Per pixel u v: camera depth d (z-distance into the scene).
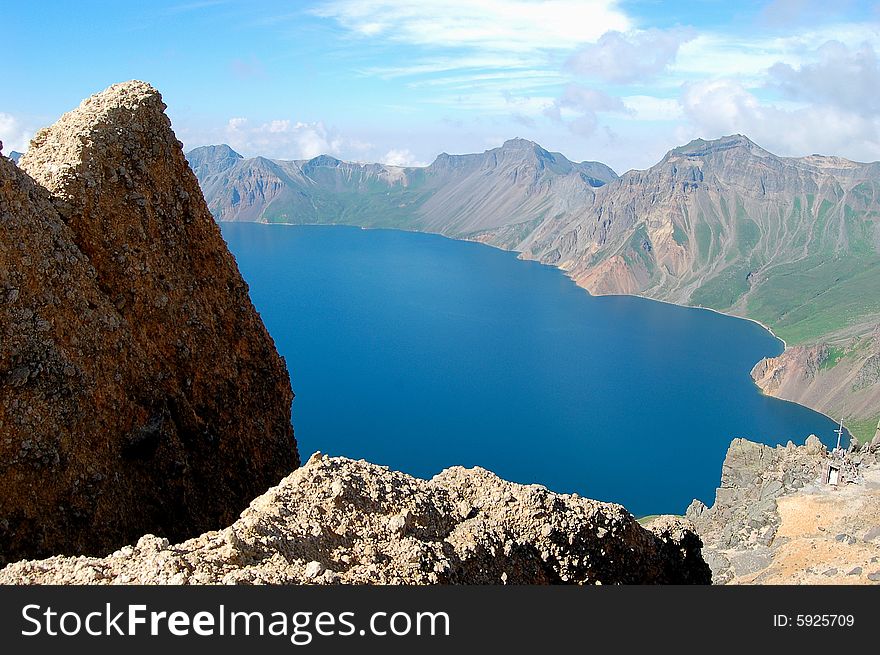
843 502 70.69
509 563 24.39
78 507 24.22
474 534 24.38
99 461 25.80
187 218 35.41
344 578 19.12
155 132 34.28
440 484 28.73
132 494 27.03
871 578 52.16
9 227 25.39
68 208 29.02
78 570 17.45
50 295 26.06
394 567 20.72
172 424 30.33
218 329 35.38
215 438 32.88
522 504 27.17
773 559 63.44
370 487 24.91
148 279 31.56
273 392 38.41
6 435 22.92
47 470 23.66
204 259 35.97
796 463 86.75
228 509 32.44
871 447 88.94
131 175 32.41
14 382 23.67
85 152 30.56
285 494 23.53
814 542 63.28
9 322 24.27
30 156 31.64
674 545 32.50
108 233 30.28
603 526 28.20
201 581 17.39
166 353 31.52
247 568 18.36
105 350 27.69
